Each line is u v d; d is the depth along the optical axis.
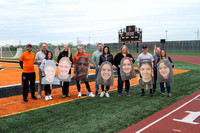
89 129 4.02
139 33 39.38
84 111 5.23
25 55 6.27
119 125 4.25
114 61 7.12
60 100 6.49
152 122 4.44
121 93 7.44
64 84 6.82
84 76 6.89
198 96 6.91
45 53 6.80
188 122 4.46
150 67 6.87
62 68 6.75
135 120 4.56
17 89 8.38
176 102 6.16
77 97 6.93
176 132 3.91
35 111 5.24
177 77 11.45
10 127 4.14
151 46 55.59
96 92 7.30
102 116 4.82
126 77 6.86
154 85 7.31
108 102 6.17
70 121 4.48
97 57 7.20
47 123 4.37
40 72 6.70
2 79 11.20
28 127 4.14
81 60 6.86
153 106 5.71
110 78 6.78
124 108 5.50
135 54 43.84
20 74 13.47
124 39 41.06
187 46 51.22
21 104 5.98
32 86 6.60
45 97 6.58
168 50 53.88
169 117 4.78
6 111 5.26
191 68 16.64
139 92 7.71
